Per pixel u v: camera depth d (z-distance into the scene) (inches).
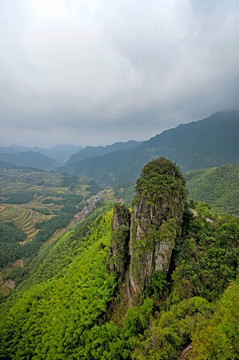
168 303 1109.7
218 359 575.8
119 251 1574.8
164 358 767.1
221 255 1238.9
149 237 1275.8
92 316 1366.9
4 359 1643.7
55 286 2164.1
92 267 1856.5
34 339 1619.1
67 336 1384.1
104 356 1041.5
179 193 1366.9
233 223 1413.6
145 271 1272.1
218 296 1027.9
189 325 799.7
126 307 1332.4
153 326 959.0
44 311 1845.5
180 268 1197.1
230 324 621.6
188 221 1514.5
